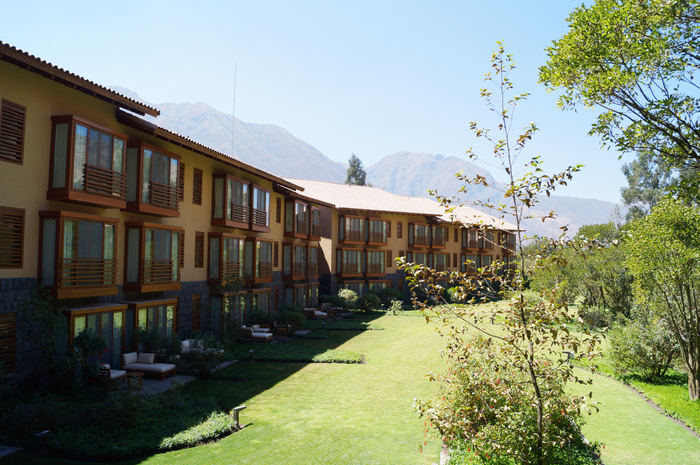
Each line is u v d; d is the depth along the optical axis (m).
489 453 8.58
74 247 15.50
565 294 32.81
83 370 14.67
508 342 7.11
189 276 23.67
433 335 28.78
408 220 54.66
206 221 25.44
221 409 13.73
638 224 17.61
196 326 24.16
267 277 31.55
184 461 9.94
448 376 10.39
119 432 11.23
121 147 17.77
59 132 15.23
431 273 7.46
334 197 48.84
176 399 13.29
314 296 41.16
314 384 17.08
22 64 13.52
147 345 18.34
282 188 35.00
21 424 10.73
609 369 20.61
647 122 10.30
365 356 22.70
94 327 16.14
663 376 19.16
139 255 18.86
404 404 14.63
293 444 11.06
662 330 18.92
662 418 14.14
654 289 18.47
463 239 61.31
